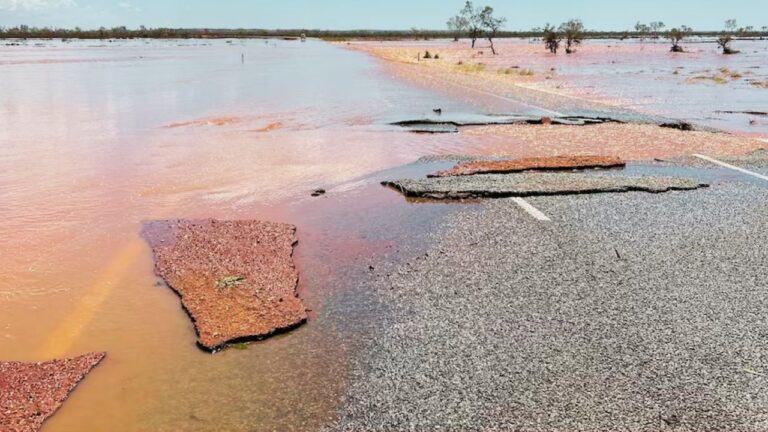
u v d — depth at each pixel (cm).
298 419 339
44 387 368
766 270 531
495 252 575
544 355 400
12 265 555
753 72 2841
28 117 1479
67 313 464
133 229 649
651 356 398
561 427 333
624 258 557
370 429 332
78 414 344
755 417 340
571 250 577
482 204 719
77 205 740
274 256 558
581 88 2186
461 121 1365
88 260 565
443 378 376
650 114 1457
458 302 475
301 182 845
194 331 433
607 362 391
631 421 337
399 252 579
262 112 1567
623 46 6775
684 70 3066
